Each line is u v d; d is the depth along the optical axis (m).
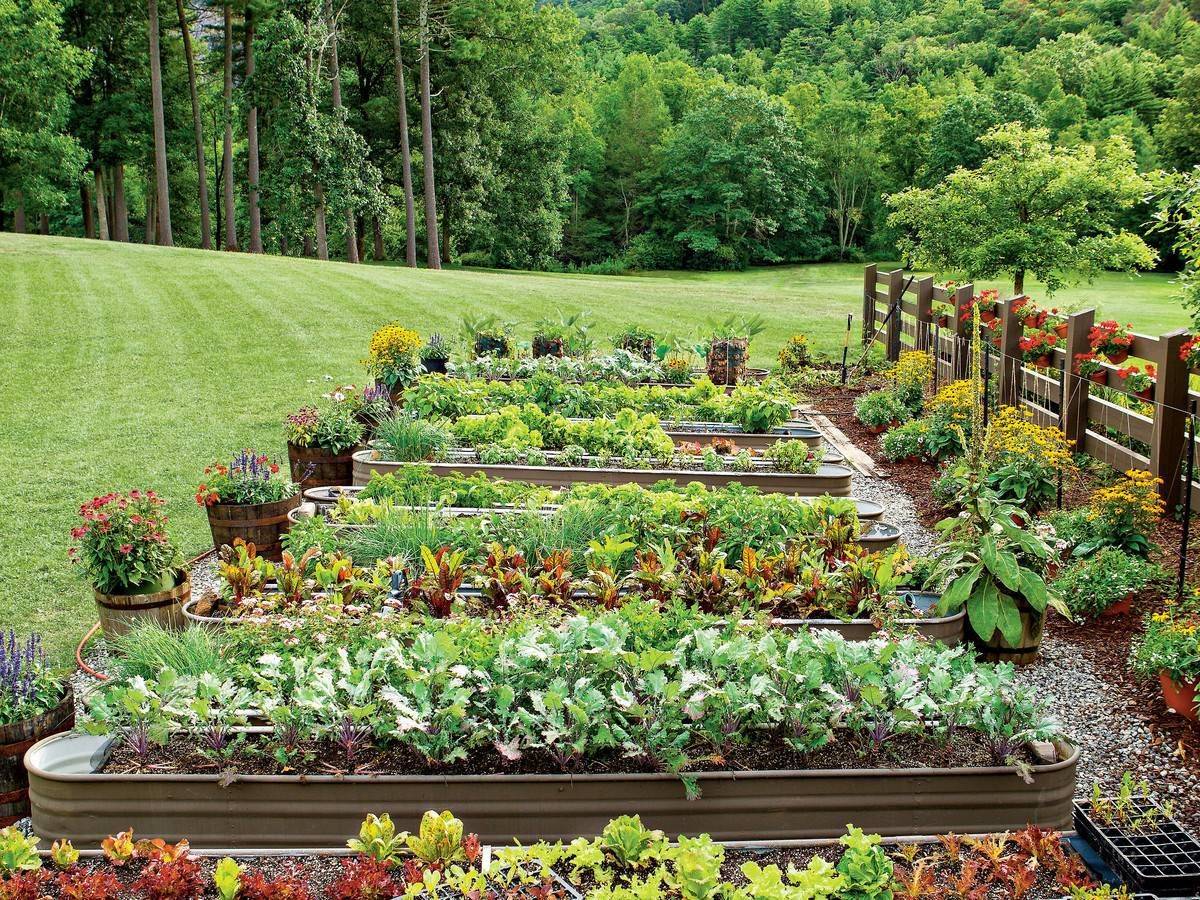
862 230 53.31
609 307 18.72
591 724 3.62
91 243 24.08
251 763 3.63
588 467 7.64
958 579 5.14
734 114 50.84
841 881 2.98
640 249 51.16
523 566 5.37
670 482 7.00
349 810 3.48
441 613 4.92
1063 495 7.56
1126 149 14.24
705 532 5.79
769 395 9.25
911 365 10.43
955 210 14.97
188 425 10.05
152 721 3.71
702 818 3.55
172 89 37.03
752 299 21.36
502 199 41.94
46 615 5.82
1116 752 4.30
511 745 3.56
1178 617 5.00
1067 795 3.68
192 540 7.06
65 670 5.16
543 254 44.50
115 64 36.25
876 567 5.18
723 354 11.05
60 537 7.01
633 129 54.28
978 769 3.58
